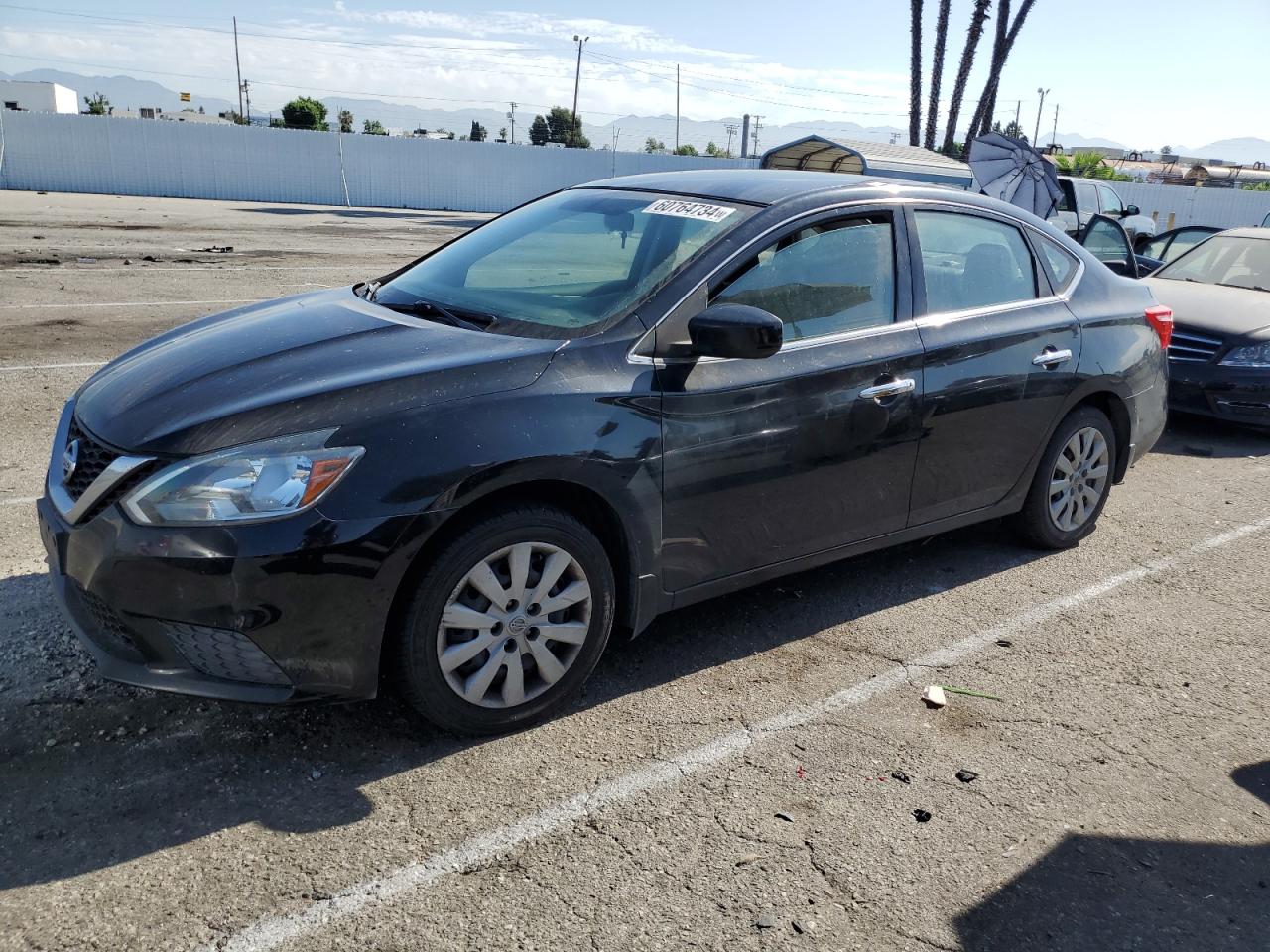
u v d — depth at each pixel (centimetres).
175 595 274
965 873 274
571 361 325
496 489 302
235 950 232
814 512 387
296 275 1372
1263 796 318
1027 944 250
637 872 267
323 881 256
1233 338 758
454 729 315
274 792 290
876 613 436
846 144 2084
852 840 285
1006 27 3850
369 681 294
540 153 3522
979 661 396
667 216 394
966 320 432
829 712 353
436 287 401
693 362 345
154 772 296
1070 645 415
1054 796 311
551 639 327
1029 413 458
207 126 3172
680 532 349
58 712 321
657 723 339
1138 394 514
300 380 304
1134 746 343
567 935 243
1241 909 267
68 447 313
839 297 392
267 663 282
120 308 1036
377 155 3375
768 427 361
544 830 281
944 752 332
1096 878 275
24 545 445
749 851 277
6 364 776
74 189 3080
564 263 387
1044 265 481
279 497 276
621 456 324
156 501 276
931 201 436
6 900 242
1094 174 4334
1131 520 577
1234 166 7050
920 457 417
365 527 281
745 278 364
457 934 241
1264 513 599
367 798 290
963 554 508
